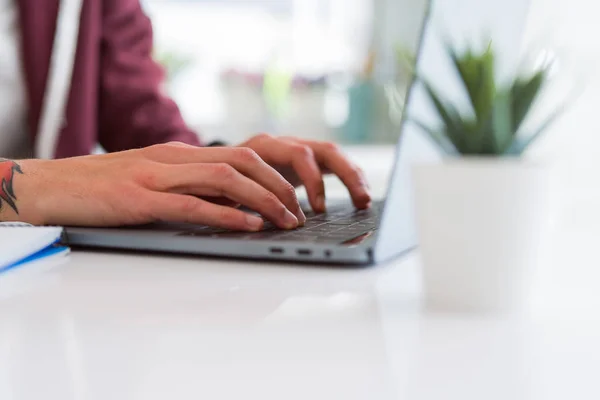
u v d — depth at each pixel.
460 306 0.38
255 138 0.81
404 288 0.45
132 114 1.35
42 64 1.23
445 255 0.38
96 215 0.63
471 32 0.51
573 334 0.34
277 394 0.27
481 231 0.37
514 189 0.36
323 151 0.82
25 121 1.27
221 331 0.36
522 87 0.37
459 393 0.26
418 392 0.27
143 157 0.67
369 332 0.35
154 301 0.42
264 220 0.67
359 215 0.71
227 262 0.55
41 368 0.30
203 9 2.63
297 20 2.76
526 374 0.28
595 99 1.19
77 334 0.36
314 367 0.30
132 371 0.30
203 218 0.61
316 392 0.27
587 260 0.54
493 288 0.37
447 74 0.45
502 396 0.26
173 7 2.62
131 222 0.63
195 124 2.45
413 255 0.57
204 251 0.56
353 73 2.53
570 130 1.20
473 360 0.30
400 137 0.47
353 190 0.78
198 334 0.35
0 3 1.19
